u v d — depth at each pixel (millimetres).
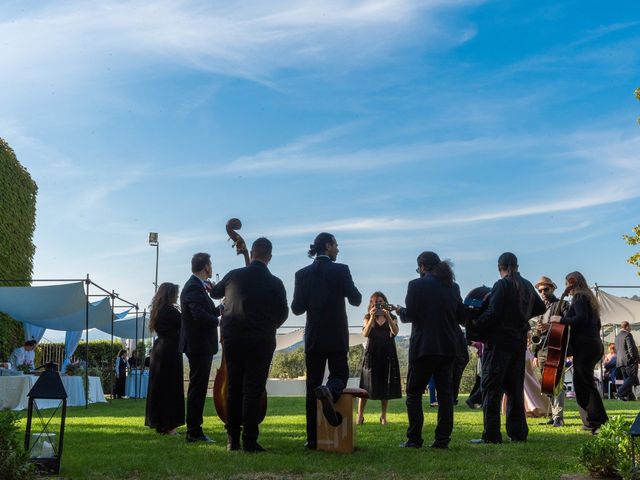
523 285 7371
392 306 7145
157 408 8336
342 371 6590
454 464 5652
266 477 5180
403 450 6570
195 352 7359
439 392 6855
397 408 13406
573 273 8516
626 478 4801
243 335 6426
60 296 16984
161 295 8469
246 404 6473
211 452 6391
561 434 8109
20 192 23422
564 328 8398
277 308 6574
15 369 16875
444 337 6797
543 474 5242
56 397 5438
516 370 7422
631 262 23141
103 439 7691
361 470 5430
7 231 22484
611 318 22938
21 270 23422
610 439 5172
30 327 22828
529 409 10664
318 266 6699
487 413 7262
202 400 7422
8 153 22766
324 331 6547
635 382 18188
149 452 6473
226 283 6668
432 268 7164
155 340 8523
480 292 9086
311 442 6691
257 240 6734
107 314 20547
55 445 5438
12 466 4781
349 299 6602
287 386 23797
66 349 23906
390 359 9422
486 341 7371
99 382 19438
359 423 9461
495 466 5598
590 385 8258
